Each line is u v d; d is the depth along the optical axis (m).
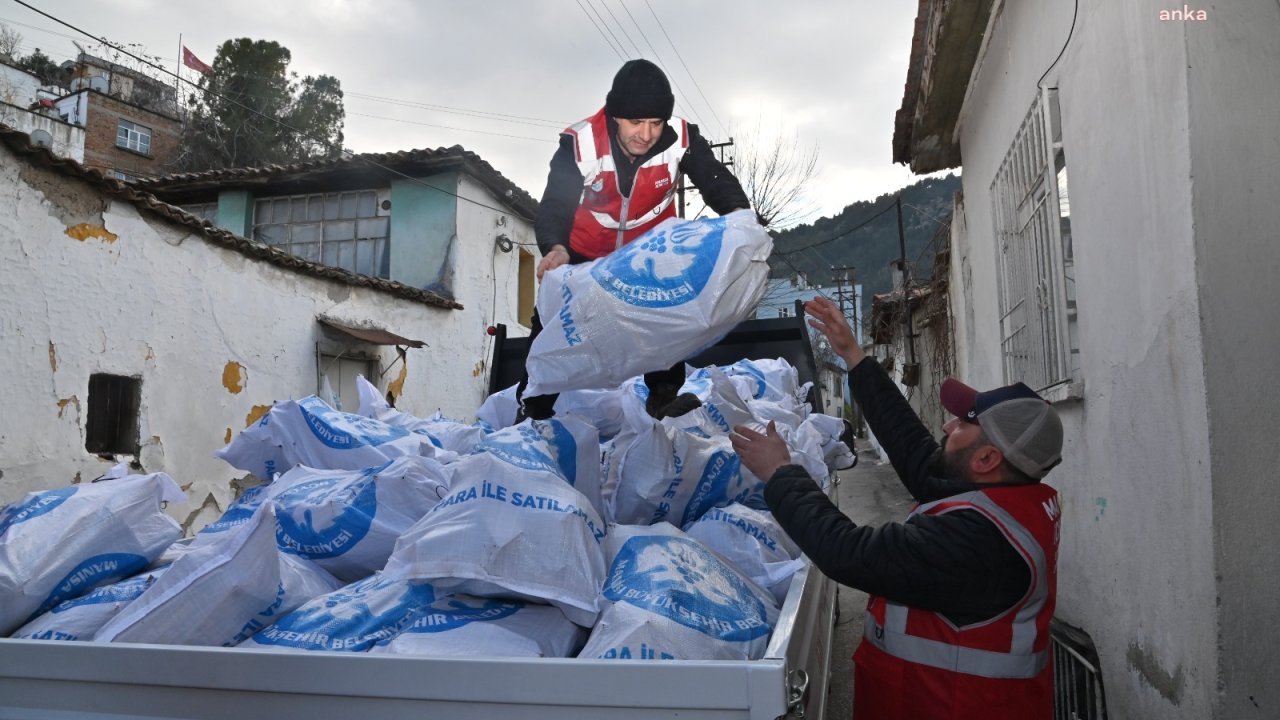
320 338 10.24
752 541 2.23
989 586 1.77
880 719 1.91
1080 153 3.78
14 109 20.78
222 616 1.75
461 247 14.02
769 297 26.80
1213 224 2.51
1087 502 3.82
